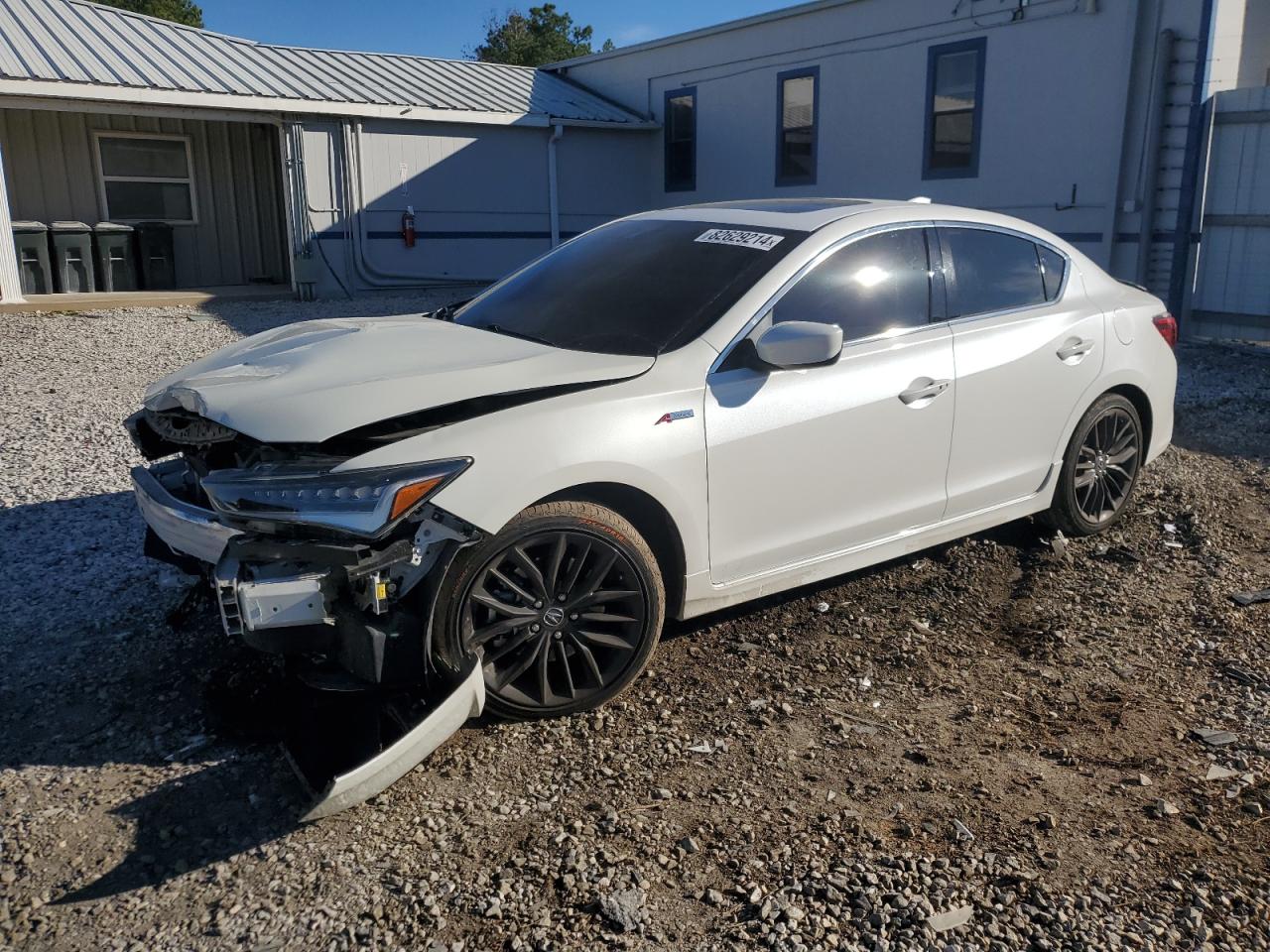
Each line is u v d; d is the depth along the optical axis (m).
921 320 4.29
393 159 16.58
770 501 3.79
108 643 3.93
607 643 3.46
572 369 3.47
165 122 15.91
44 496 5.68
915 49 14.62
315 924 2.51
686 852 2.79
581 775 3.14
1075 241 13.05
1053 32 12.90
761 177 17.42
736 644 4.05
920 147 14.80
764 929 2.49
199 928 2.50
